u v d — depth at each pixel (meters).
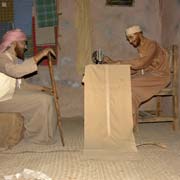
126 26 6.00
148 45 4.69
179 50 5.06
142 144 4.12
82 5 5.88
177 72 4.99
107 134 3.81
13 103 4.23
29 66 3.98
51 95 4.37
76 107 6.07
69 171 3.17
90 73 3.86
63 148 4.02
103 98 3.84
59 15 5.89
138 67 4.56
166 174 3.07
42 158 3.61
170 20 5.47
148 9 6.02
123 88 3.86
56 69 5.97
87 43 5.90
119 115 3.83
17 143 4.18
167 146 4.05
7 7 5.74
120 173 3.11
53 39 5.90
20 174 3.01
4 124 4.11
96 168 3.26
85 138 3.79
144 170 3.19
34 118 4.22
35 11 5.84
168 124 5.40
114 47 6.01
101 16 5.95
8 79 4.18
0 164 3.41
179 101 5.05
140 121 4.76
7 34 4.31
